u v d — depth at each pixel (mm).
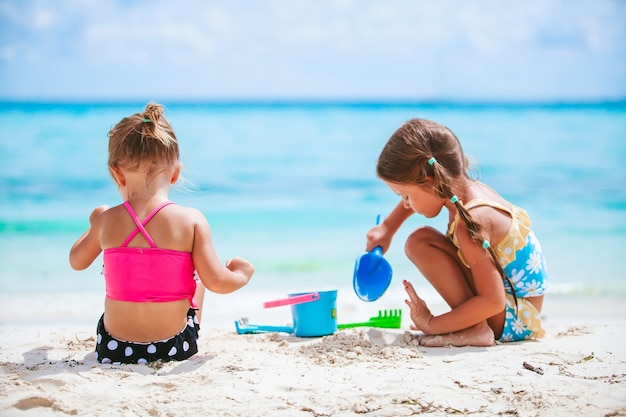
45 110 31156
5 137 19688
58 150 17391
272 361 3100
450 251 3559
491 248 3447
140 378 2770
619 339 3551
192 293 3139
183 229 3031
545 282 3613
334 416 2402
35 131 20984
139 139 3045
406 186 3416
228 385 2715
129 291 2998
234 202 12055
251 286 6504
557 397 2549
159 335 3059
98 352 3082
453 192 3420
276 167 17000
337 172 16047
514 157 17719
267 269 7312
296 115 33969
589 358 3125
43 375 2797
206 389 2664
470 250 3338
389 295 5711
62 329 3994
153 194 3080
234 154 19422
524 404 2480
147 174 3076
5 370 2873
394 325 3898
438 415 2410
